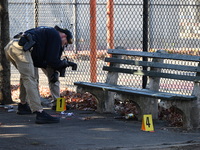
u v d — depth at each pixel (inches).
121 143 602.2
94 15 1164.5
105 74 1413.6
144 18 852.6
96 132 669.9
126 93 741.3
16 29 1991.9
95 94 836.0
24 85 733.3
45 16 1833.2
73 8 1726.1
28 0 1957.4
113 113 841.5
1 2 899.4
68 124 732.0
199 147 588.4
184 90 1083.9
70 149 564.7
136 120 773.3
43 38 740.0
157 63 768.9
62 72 766.5
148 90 753.6
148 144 599.2
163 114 812.0
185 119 699.4
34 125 721.0
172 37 1465.3
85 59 1720.0
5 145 582.2
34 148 567.8
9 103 929.5
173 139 633.6
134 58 1669.5
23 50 721.0
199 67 707.4
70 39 781.9
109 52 854.5
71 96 1004.6
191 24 1462.8
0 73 919.0
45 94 1048.2
